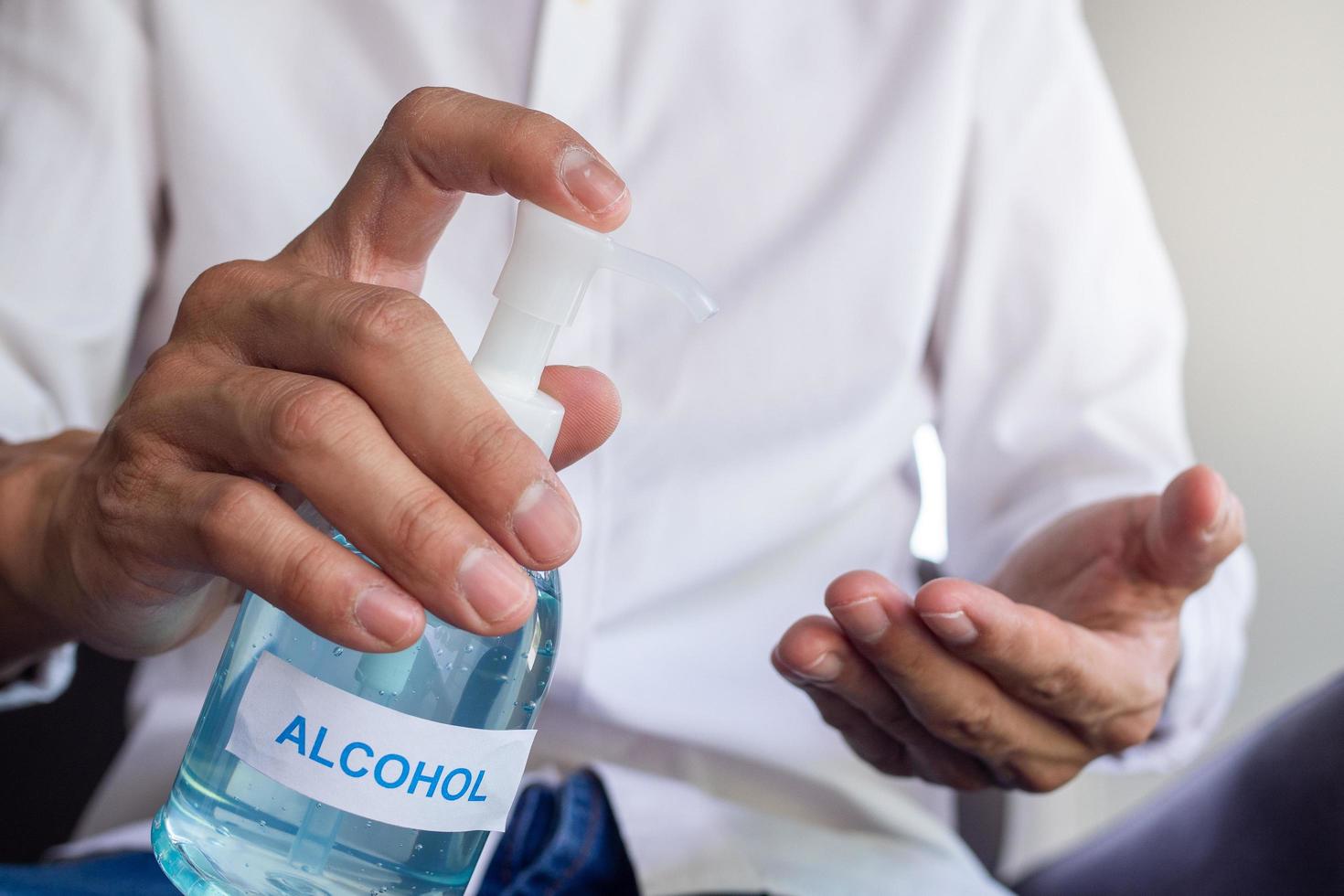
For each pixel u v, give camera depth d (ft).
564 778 2.13
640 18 2.30
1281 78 3.81
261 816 1.25
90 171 2.22
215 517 1.22
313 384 1.22
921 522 2.72
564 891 1.83
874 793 2.28
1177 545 1.60
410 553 1.18
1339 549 3.84
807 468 2.30
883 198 2.34
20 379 2.07
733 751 2.22
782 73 2.34
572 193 1.27
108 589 1.40
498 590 1.19
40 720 3.30
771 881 1.84
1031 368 2.50
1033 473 2.50
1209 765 2.25
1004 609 1.46
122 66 2.25
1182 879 2.10
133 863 1.74
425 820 1.27
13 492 1.50
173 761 2.14
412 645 1.20
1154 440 2.49
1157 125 3.89
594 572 2.17
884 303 2.34
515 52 2.26
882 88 2.37
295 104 2.26
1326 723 2.02
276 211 2.22
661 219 2.33
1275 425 3.86
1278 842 2.00
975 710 1.55
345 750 1.24
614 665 2.17
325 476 1.20
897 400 2.38
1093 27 3.90
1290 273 3.83
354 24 2.26
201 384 1.26
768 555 2.31
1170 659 1.72
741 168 2.33
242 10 2.24
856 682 1.55
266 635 1.28
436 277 2.20
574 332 2.22
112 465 1.32
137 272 2.30
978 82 2.49
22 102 2.24
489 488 1.20
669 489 2.25
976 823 3.02
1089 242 2.52
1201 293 3.89
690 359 2.27
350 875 1.26
